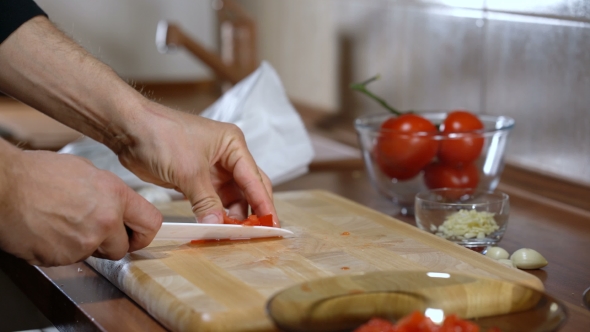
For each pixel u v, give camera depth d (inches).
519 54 50.3
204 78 92.7
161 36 72.2
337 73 68.1
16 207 33.5
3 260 42.8
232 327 31.7
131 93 40.4
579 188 47.3
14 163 33.4
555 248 40.9
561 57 47.6
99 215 34.4
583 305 34.5
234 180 42.1
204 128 40.0
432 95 57.7
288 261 36.6
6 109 72.0
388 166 45.5
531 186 49.9
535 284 34.8
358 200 49.1
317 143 63.1
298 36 72.9
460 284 32.3
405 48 59.9
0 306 44.8
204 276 34.9
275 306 30.1
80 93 40.8
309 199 45.9
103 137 41.4
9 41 41.3
